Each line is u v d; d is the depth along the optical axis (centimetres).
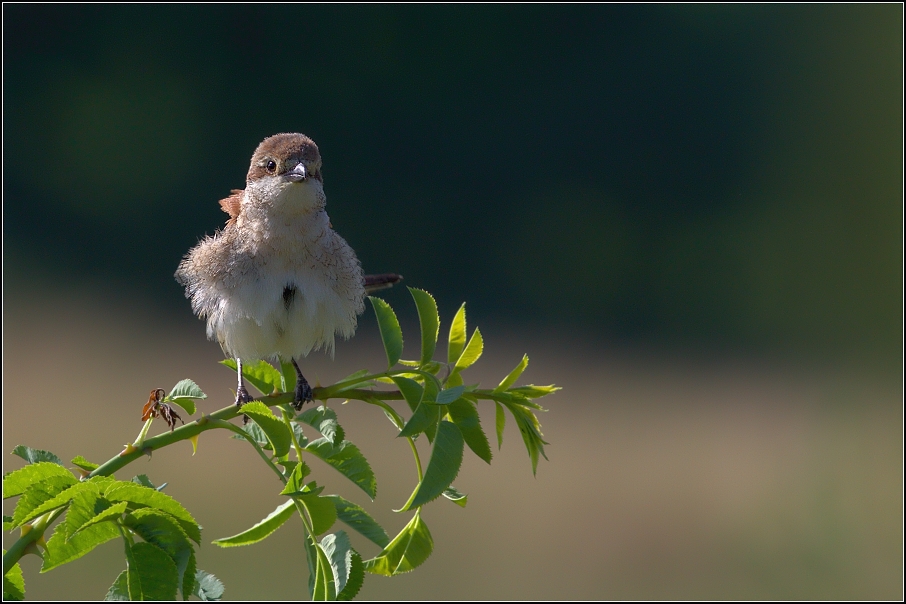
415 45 1922
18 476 242
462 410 279
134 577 235
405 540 284
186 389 291
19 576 238
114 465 265
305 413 294
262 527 281
